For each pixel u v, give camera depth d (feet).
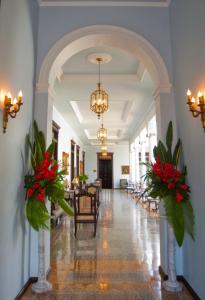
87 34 11.63
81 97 23.70
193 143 9.00
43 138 10.16
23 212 9.52
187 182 9.61
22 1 9.36
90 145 64.03
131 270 11.42
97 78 19.76
